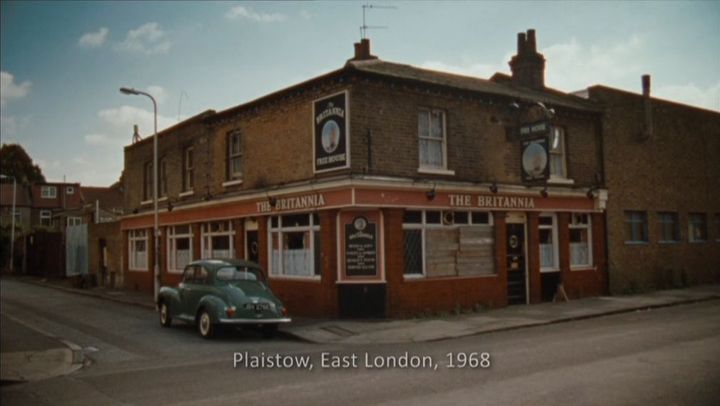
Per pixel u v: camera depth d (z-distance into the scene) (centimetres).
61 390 924
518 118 1811
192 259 2269
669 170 1463
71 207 6319
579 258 2020
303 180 1698
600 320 1498
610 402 704
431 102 1698
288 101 1775
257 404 782
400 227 1591
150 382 946
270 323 1355
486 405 723
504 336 1291
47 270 3844
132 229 2773
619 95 1928
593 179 2020
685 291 1487
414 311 1602
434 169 1684
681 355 958
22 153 7369
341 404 761
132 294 2542
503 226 1808
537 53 2153
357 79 1562
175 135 2395
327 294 1599
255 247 1944
